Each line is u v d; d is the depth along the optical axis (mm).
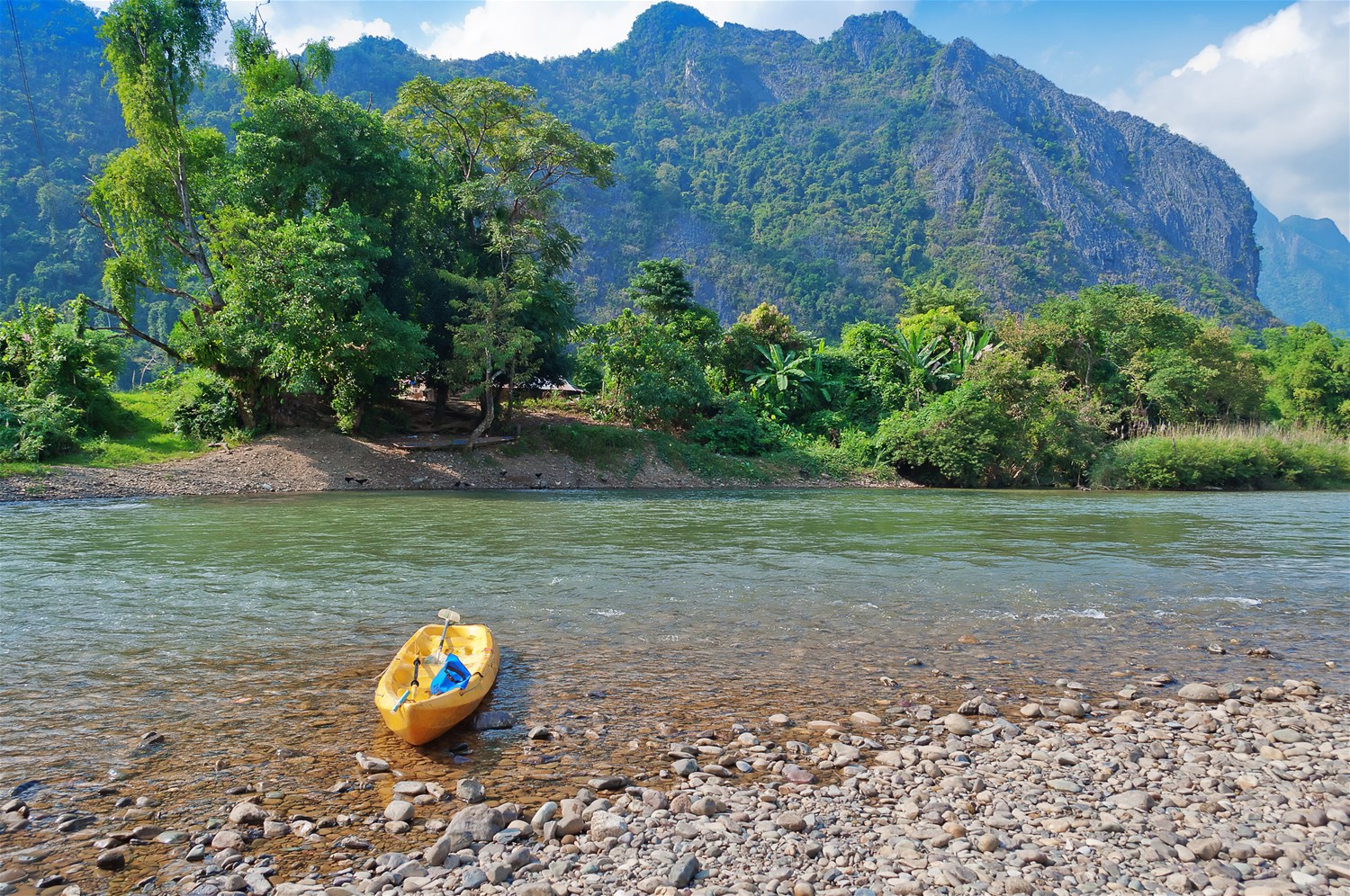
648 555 17219
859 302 196875
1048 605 13062
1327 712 8312
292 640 10445
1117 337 56594
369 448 34250
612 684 8891
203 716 7816
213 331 30750
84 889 4910
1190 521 26328
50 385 30938
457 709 7371
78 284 110250
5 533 18891
